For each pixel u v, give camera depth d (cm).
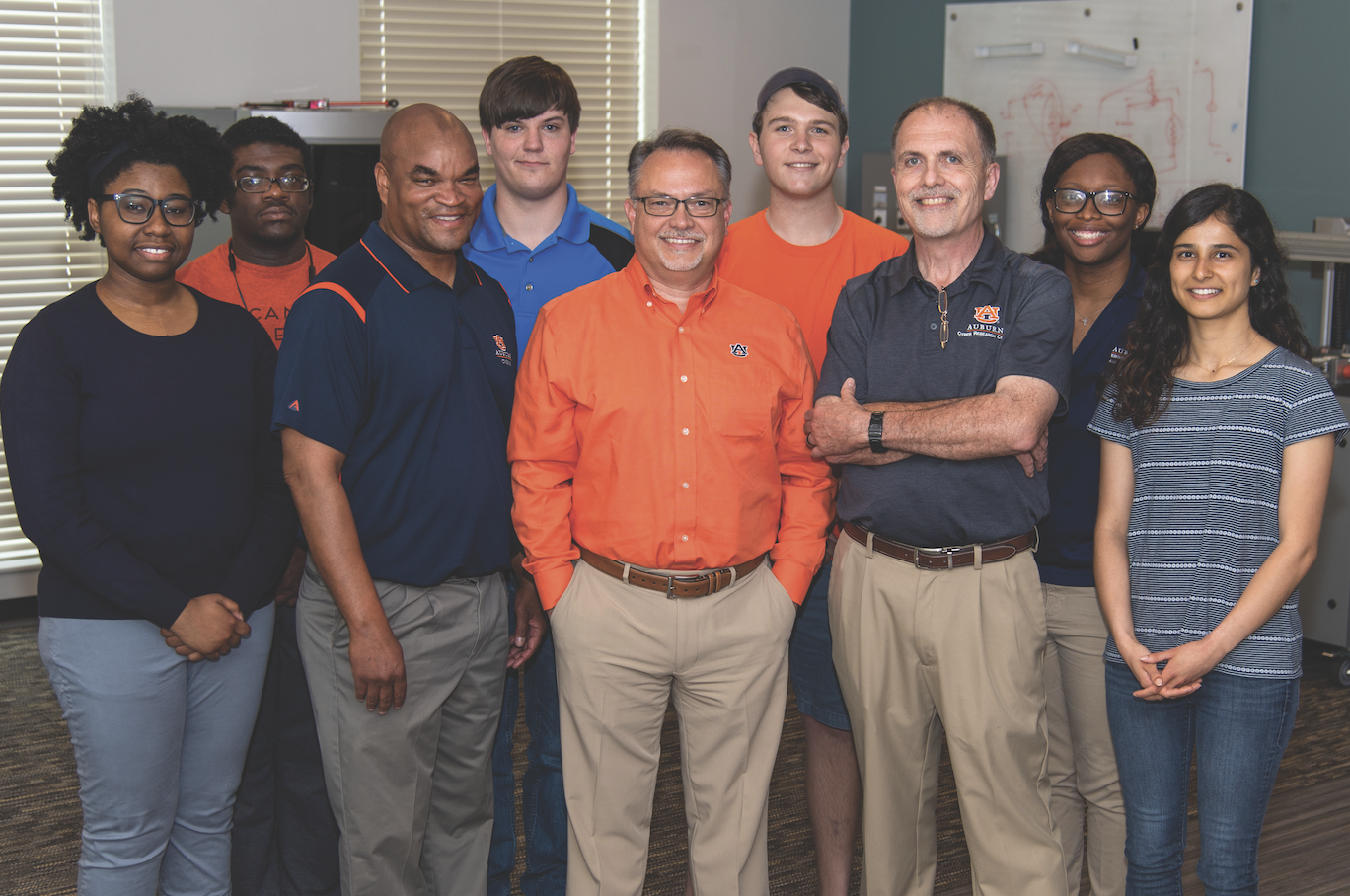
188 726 193
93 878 186
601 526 201
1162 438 190
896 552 204
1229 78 443
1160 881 193
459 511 197
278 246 246
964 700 200
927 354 204
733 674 204
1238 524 183
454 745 210
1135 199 211
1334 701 359
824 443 204
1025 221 520
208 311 194
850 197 589
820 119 241
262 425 199
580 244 242
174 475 185
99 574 175
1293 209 428
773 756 212
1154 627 190
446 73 503
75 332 178
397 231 198
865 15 565
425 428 194
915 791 215
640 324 202
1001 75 516
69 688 181
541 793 236
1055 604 217
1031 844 203
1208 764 185
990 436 190
